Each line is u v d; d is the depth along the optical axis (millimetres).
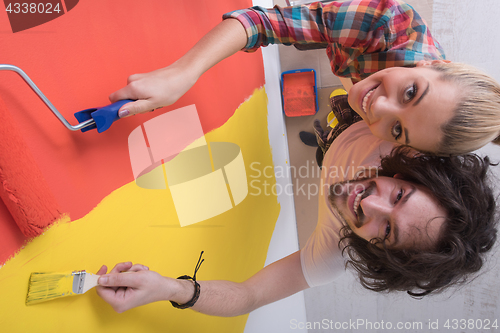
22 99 458
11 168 406
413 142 754
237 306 927
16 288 454
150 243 762
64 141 525
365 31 895
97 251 601
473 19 1920
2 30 432
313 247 1161
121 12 655
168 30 831
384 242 826
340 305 2180
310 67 2178
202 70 734
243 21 875
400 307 2100
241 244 1342
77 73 550
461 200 765
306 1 2102
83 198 566
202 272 1018
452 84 688
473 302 1949
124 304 606
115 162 645
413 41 878
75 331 555
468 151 739
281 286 1099
